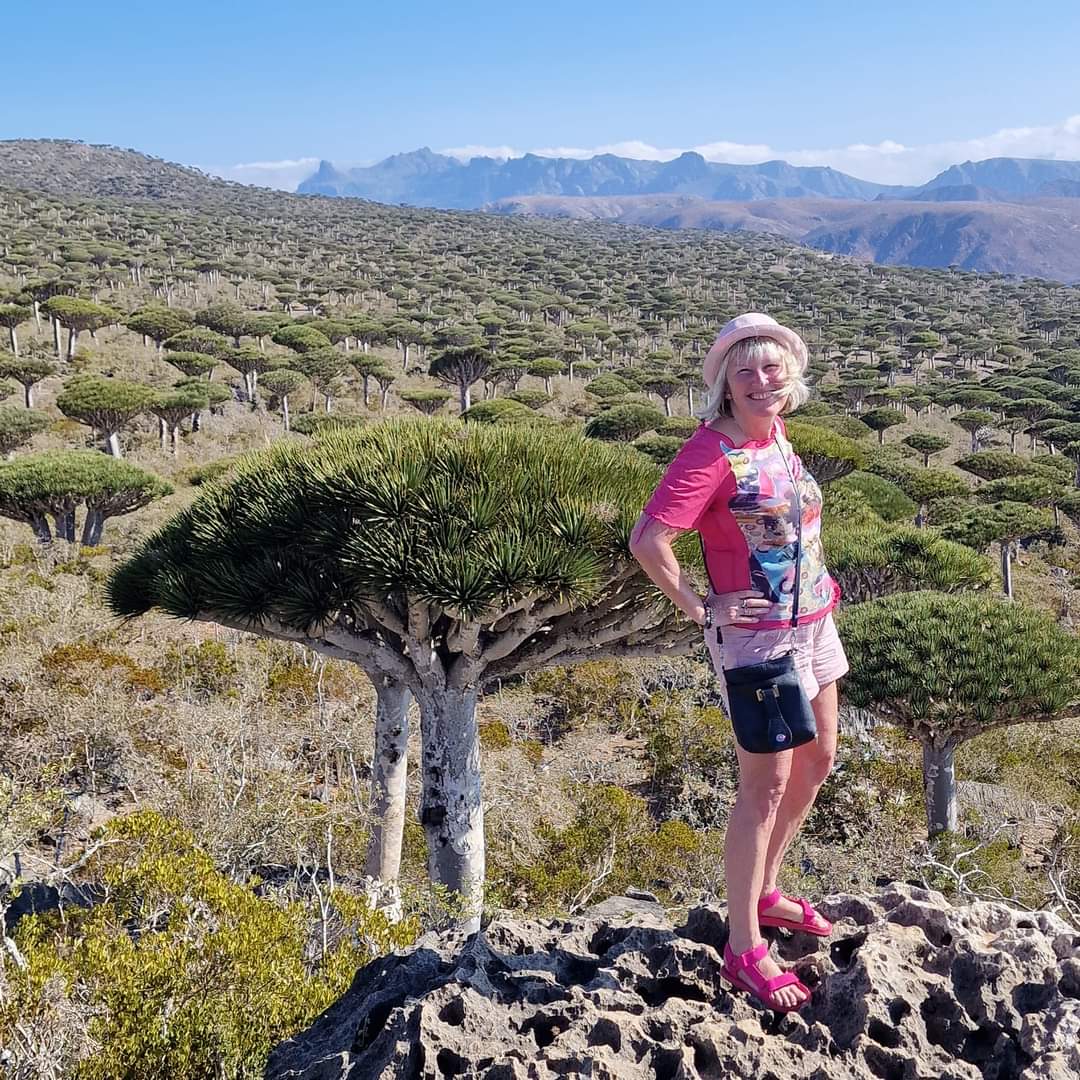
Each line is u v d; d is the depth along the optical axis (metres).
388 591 6.80
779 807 2.83
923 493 38.06
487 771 11.62
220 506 7.80
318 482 7.28
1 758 8.98
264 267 139.12
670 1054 2.38
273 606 7.15
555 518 6.79
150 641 14.48
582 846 10.09
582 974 2.88
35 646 12.27
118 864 5.84
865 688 11.91
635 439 45.88
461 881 8.34
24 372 49.38
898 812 12.58
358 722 11.68
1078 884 10.69
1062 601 31.94
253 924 4.80
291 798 8.18
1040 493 37.59
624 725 15.38
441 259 177.38
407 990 2.92
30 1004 3.92
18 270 104.62
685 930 3.00
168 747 9.88
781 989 2.53
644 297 149.62
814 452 24.61
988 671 11.39
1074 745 16.44
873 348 114.88
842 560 17.23
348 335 83.75
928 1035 2.48
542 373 73.12
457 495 6.96
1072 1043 2.29
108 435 41.97
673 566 2.53
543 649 8.15
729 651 2.55
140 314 68.75
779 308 151.12
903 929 2.76
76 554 24.42
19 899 6.16
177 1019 4.06
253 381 62.50
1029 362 104.56
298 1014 4.26
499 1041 2.54
